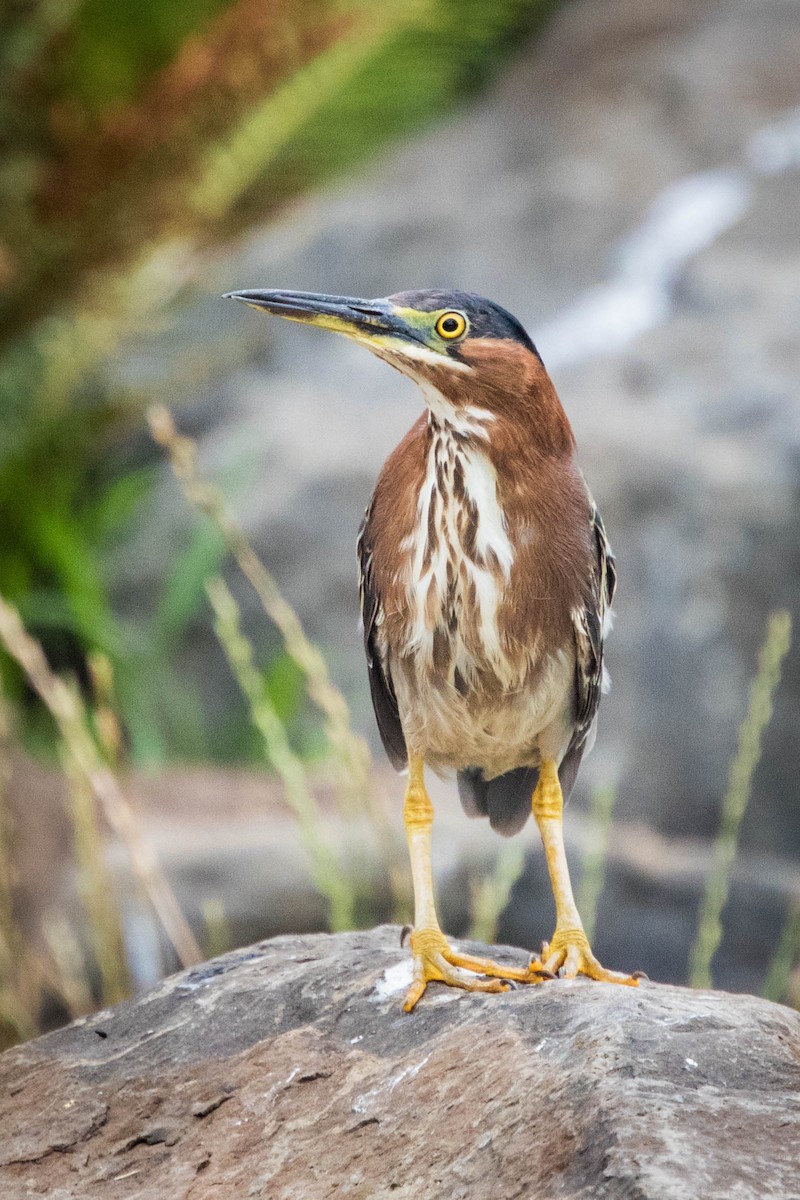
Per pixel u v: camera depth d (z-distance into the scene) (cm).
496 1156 390
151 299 1511
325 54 1362
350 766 689
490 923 718
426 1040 457
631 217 1773
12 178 1356
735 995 478
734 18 2050
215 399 1667
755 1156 365
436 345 522
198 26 1402
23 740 1389
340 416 1603
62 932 972
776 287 1625
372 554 549
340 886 713
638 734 1349
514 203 1806
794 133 1848
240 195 1525
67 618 1431
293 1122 442
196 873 1061
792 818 1356
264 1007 504
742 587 1375
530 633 529
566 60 2075
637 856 1234
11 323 1457
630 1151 363
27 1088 487
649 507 1394
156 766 1366
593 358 1576
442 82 1562
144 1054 493
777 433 1435
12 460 1465
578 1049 418
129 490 1533
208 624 1511
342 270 1762
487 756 568
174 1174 436
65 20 1345
